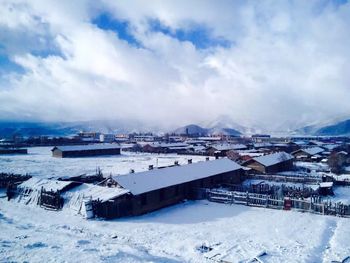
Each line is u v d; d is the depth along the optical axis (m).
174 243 21.97
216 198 37.59
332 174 64.19
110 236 23.52
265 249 20.73
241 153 97.88
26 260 16.20
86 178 47.34
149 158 100.38
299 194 39.69
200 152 116.56
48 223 26.61
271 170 63.94
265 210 33.00
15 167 72.06
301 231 25.48
